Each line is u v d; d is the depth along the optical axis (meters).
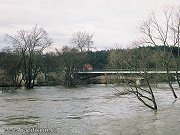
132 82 44.44
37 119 37.34
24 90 94.19
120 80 45.28
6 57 101.25
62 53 124.50
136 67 43.09
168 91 77.00
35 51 104.94
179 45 57.75
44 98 66.69
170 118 36.69
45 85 121.19
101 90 92.62
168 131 29.47
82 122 34.88
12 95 75.00
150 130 30.05
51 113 42.59
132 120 35.84
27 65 104.00
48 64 120.75
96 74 131.50
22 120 36.72
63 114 41.50
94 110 45.41
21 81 109.12
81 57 124.75
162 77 61.44
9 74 100.62
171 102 53.34
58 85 122.12
